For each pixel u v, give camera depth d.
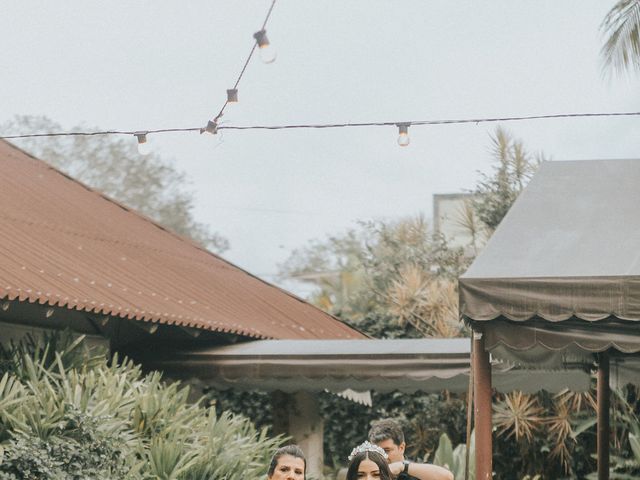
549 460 17.33
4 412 8.88
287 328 15.15
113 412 9.69
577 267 7.93
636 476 16.34
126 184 45.94
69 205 15.23
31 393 9.70
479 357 8.20
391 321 20.72
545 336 7.89
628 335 7.79
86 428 8.98
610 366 12.57
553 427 16.84
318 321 17.06
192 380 12.75
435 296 20.34
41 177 16.17
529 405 17.03
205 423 10.40
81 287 11.27
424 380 12.09
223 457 9.83
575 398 16.89
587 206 9.36
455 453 13.70
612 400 16.52
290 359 12.38
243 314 14.26
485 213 22.69
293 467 6.08
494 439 17.62
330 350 12.38
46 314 10.27
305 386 12.88
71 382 9.80
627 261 7.98
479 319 7.82
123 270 13.25
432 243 24.06
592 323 7.85
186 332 13.02
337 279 38.25
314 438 15.09
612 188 9.78
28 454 8.50
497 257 8.30
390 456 6.83
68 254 12.56
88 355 10.65
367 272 24.83
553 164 10.55
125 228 15.83
